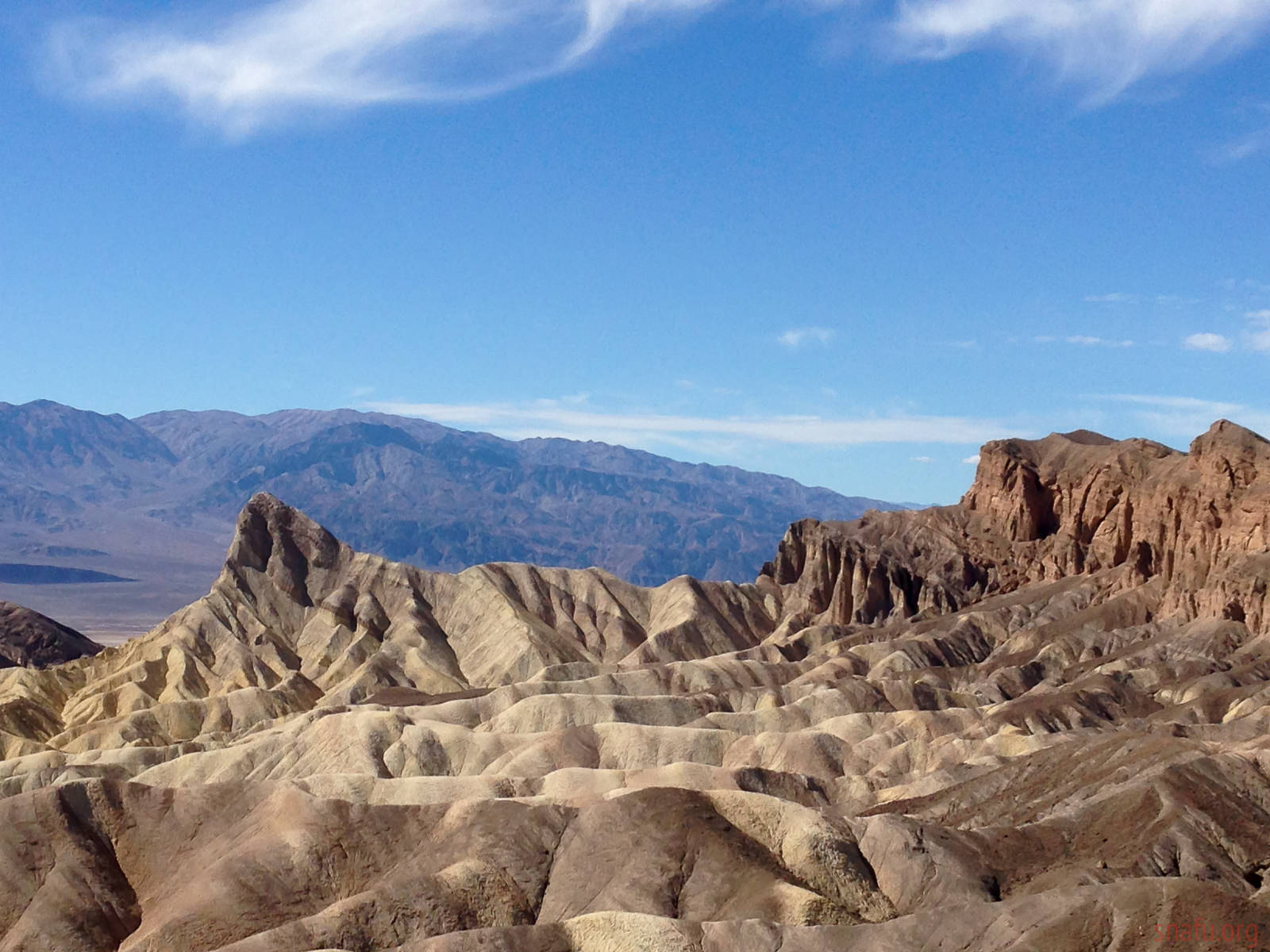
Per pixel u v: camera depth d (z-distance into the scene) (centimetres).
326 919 11281
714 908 11331
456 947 10256
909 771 16162
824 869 11588
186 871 12825
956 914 9938
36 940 12031
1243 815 11638
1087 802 12212
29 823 12925
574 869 12012
